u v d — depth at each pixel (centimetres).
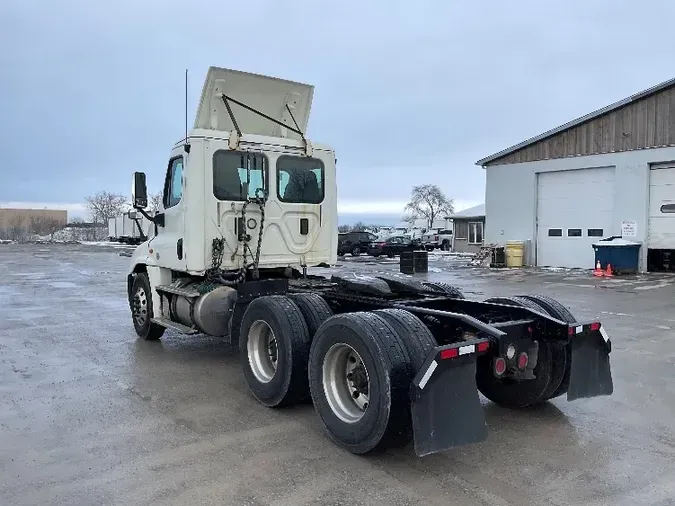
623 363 693
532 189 2347
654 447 433
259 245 677
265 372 538
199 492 357
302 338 497
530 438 452
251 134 711
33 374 643
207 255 655
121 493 356
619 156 2080
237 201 671
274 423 484
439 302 545
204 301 659
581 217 2220
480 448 431
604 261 1959
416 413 367
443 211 7950
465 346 389
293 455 416
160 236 751
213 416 502
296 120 779
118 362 698
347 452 421
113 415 503
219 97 710
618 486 367
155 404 535
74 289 1555
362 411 422
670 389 585
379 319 409
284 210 704
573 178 2239
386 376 380
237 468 393
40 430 466
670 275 1905
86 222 8425
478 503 344
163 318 761
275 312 507
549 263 2327
